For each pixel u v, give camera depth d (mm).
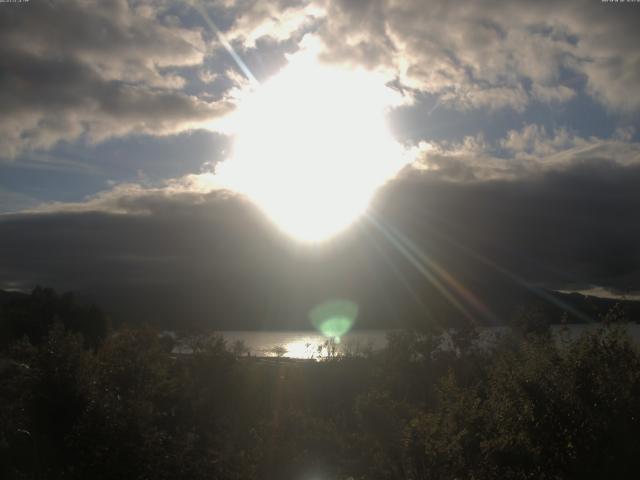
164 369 31031
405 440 15188
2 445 18188
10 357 28188
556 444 11906
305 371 38969
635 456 11414
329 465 19047
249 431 24625
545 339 14336
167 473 18016
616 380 12305
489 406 13883
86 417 18438
